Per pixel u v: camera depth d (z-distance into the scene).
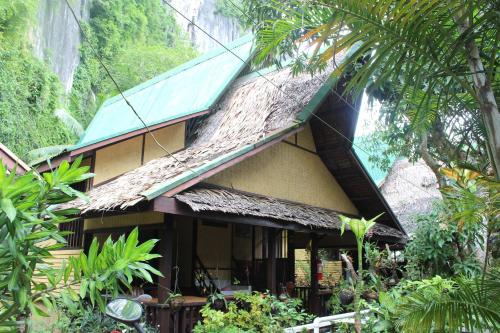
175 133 9.61
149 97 12.21
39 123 24.42
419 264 9.05
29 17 25.61
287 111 8.65
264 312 5.97
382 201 10.91
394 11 3.03
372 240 10.10
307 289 9.77
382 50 3.23
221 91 10.04
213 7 49.12
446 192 4.20
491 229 4.17
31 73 24.61
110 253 2.26
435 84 3.44
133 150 10.09
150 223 7.34
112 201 5.98
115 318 2.37
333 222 9.03
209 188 7.22
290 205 8.88
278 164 9.23
